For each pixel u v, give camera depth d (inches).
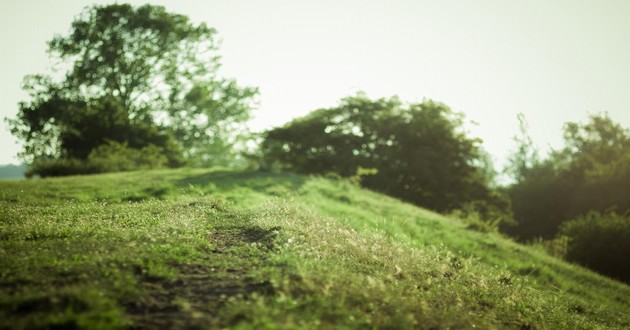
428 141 1165.7
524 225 1471.5
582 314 401.1
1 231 302.8
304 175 1005.8
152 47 1769.2
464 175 1190.9
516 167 1815.9
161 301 187.5
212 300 192.2
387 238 439.8
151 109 1793.8
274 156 1088.2
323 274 232.7
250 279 219.8
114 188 665.6
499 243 693.9
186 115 1860.2
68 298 170.2
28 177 1238.3
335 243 331.3
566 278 571.5
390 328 192.7
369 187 1109.7
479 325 243.6
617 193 1309.1
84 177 880.9
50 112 1635.1
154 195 606.5
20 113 1632.6
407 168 1138.0
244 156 1091.3
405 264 330.3
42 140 1656.0
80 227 317.7
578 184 1439.5
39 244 264.7
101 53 1694.1
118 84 1753.2
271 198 577.6
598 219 843.4
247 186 729.6
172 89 1829.5
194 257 253.9
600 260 792.3
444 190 1154.0
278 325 159.3
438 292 280.8
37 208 432.8
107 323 155.9
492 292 329.4
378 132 1158.3
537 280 525.0
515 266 559.2
